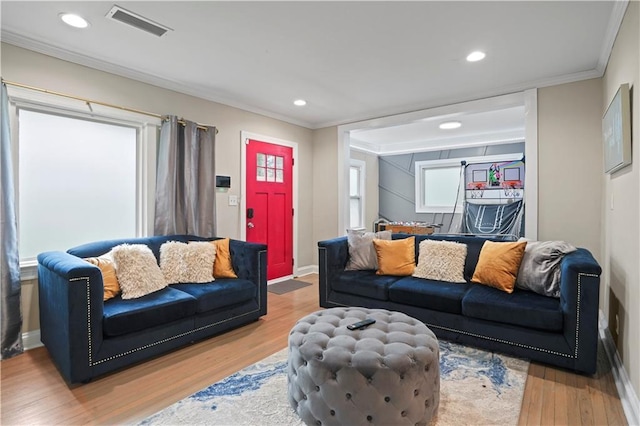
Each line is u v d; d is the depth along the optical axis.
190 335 2.59
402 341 1.70
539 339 2.27
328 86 3.55
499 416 1.75
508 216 5.18
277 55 2.83
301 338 1.78
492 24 2.33
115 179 3.17
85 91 2.86
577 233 3.18
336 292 3.37
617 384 2.03
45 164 2.76
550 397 1.92
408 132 5.90
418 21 2.29
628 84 1.99
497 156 5.99
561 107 3.26
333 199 5.05
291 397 1.78
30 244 2.69
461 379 2.12
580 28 2.37
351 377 1.54
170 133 3.30
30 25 2.35
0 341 2.37
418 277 3.12
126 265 2.54
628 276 1.97
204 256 3.06
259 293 3.14
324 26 2.36
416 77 3.29
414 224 6.00
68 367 2.01
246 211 4.25
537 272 2.55
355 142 6.59
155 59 2.91
